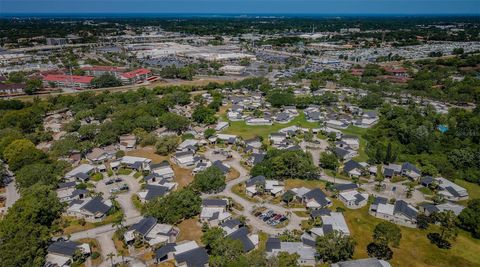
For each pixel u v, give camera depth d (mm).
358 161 146000
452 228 94750
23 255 81750
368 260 81812
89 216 104938
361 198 113000
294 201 113938
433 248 91500
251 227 100375
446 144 156375
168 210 101562
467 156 140500
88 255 89438
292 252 86812
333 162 136875
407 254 89312
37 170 120188
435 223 101875
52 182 119938
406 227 100312
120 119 177625
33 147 140375
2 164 134250
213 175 120688
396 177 132375
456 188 121250
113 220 104375
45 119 195625
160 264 86250
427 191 121688
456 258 88000
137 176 132250
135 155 149875
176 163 141875
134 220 104312
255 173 126938
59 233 98688
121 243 93938
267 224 101688
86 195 117812
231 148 158500
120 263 86562
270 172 127312
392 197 118250
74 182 124375
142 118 174375
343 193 116000
